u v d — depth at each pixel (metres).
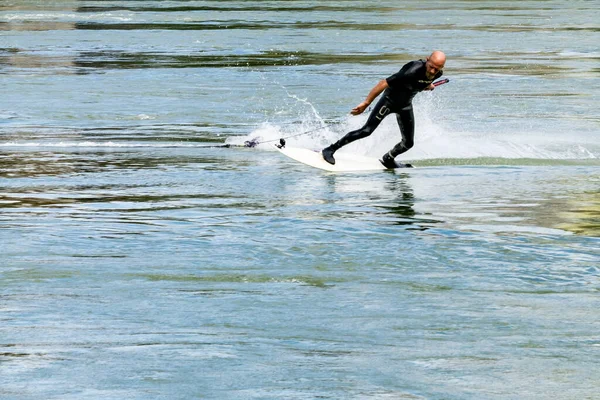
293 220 27.64
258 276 21.53
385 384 14.57
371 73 74.00
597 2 197.00
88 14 156.38
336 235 25.72
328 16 151.75
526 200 30.66
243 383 14.57
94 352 16.02
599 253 23.67
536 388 14.42
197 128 47.91
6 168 36.59
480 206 29.72
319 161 37.53
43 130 46.88
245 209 29.27
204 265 22.52
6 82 66.94
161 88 64.06
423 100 58.19
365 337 16.98
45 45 100.00
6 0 198.88
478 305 19.19
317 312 18.62
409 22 137.88
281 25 131.88
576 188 32.78
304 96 60.38
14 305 19.02
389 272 21.95
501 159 39.41
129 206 29.69
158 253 23.69
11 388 14.29
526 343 16.62
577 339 16.86
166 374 14.93
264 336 17.03
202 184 33.66
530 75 72.44
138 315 18.36
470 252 23.81
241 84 66.81
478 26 130.25
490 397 14.06
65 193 31.80
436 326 17.69
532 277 21.47
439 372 15.11
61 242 24.81
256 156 40.00
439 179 34.81
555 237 25.42
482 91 62.75
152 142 43.50
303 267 22.39
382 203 30.31
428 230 26.31
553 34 116.19
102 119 50.72
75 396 13.95
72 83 66.62
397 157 39.78
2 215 28.25
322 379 14.76
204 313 18.50
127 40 107.38
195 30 122.88
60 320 17.95
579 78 70.25
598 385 14.55
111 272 21.78
